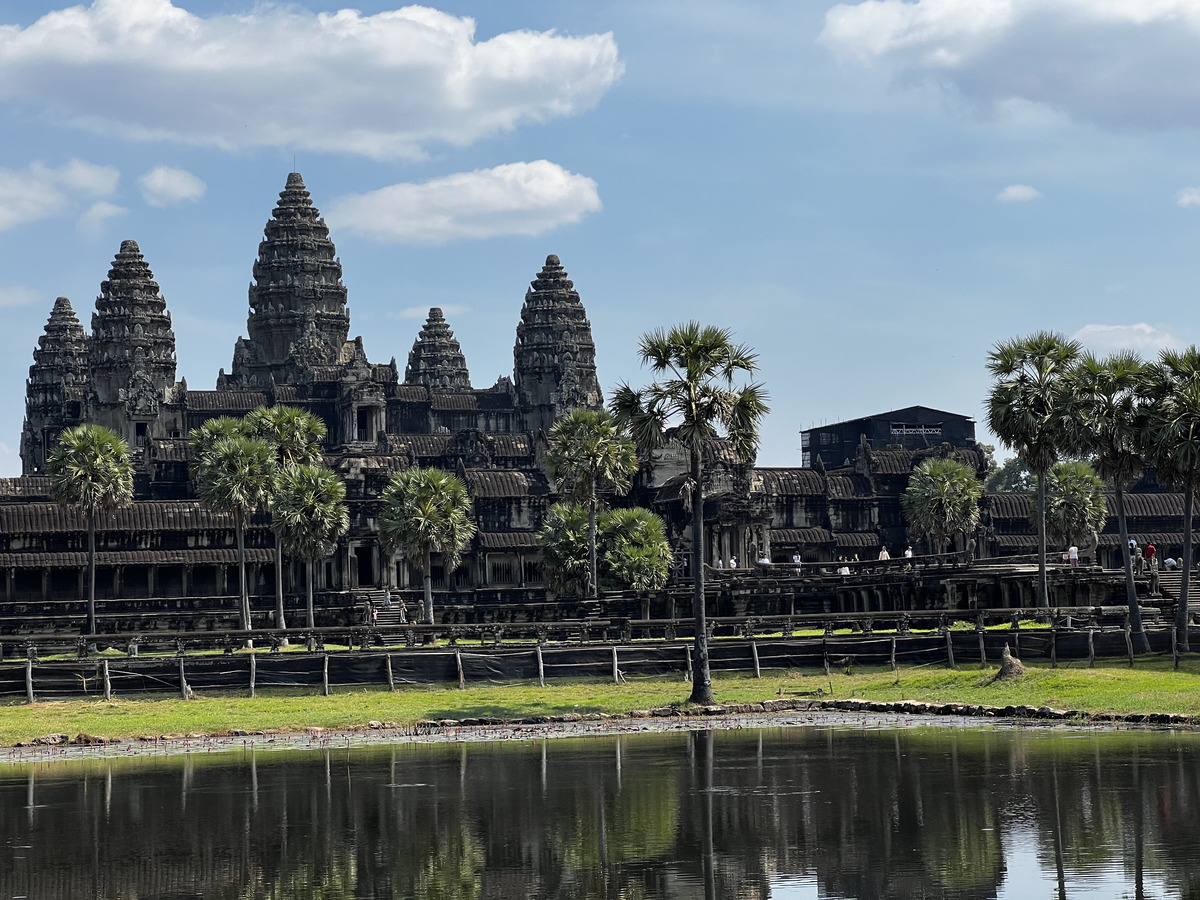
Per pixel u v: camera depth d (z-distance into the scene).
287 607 163.25
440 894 43.50
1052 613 98.94
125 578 164.50
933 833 49.19
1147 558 121.31
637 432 85.44
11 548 160.62
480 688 92.81
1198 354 96.31
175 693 90.25
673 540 169.00
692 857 47.16
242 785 62.34
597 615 131.62
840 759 64.75
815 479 193.25
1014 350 102.44
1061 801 53.34
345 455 180.00
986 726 74.44
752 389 85.19
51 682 89.31
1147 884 42.03
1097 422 96.69
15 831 53.41
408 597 165.75
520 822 53.25
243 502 138.25
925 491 161.38
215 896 43.72
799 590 128.50
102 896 43.91
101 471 137.25
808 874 44.53
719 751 68.56
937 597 119.00
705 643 86.31
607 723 81.19
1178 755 61.94
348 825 53.47
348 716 82.94
